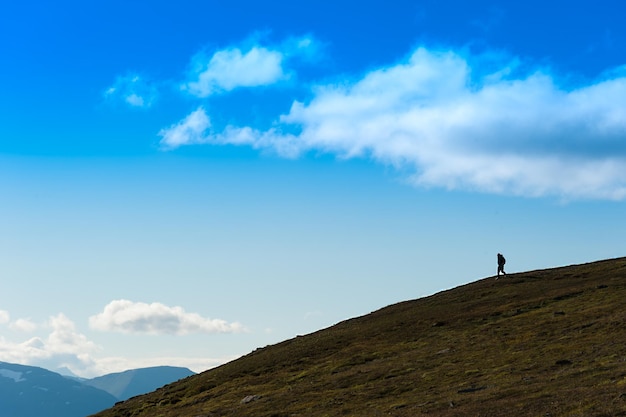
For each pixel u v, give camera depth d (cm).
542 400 4403
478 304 9275
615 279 8969
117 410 8800
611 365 4938
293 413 5941
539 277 10519
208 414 6656
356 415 5328
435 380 5950
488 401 4731
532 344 6438
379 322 9844
